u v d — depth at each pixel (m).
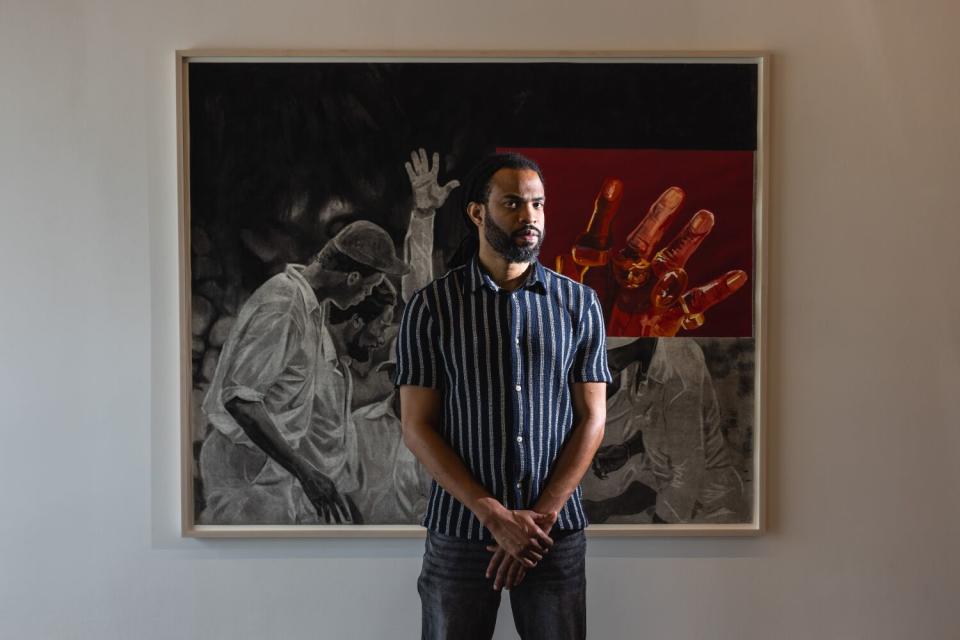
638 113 1.91
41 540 1.93
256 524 1.92
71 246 1.91
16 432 1.92
